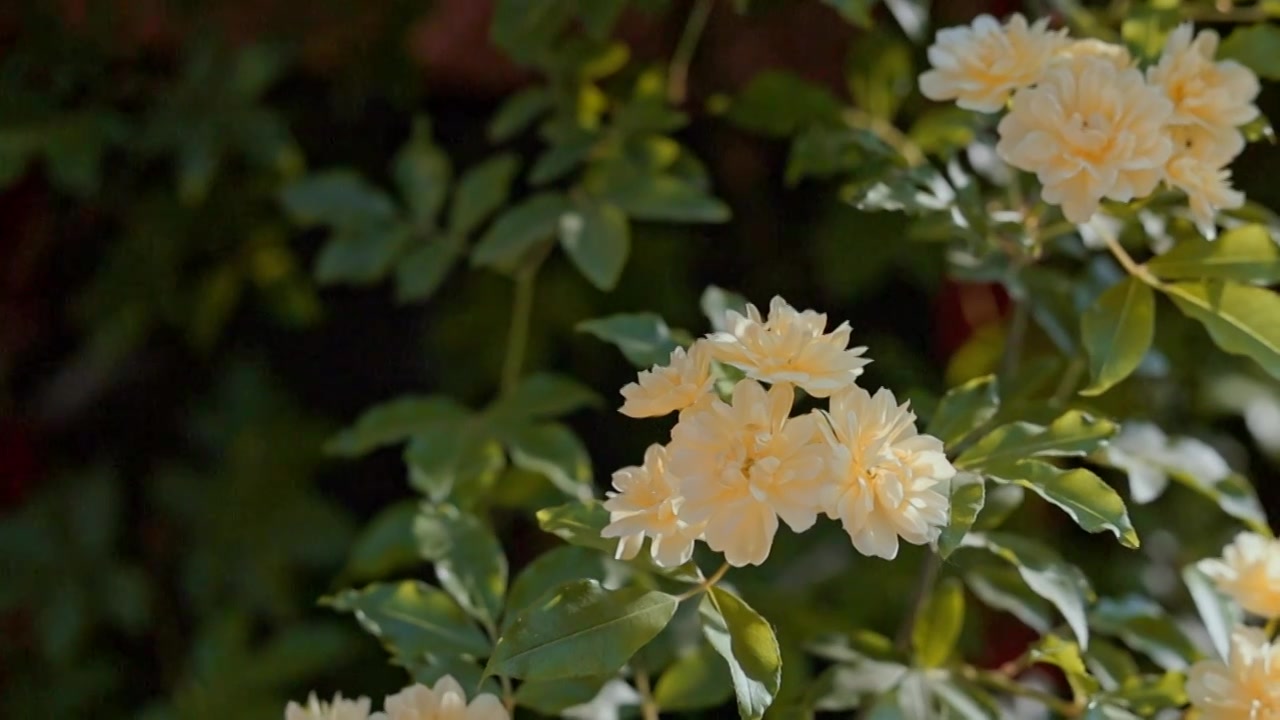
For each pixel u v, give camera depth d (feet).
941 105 2.38
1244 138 2.08
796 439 1.79
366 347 3.03
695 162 2.42
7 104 2.53
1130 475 2.12
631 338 2.03
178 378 2.99
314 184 2.48
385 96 2.74
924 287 2.69
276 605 2.69
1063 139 1.94
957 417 1.97
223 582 2.69
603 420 2.81
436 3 2.63
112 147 2.70
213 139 2.54
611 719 2.05
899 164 2.12
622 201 2.30
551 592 1.84
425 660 2.03
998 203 2.18
